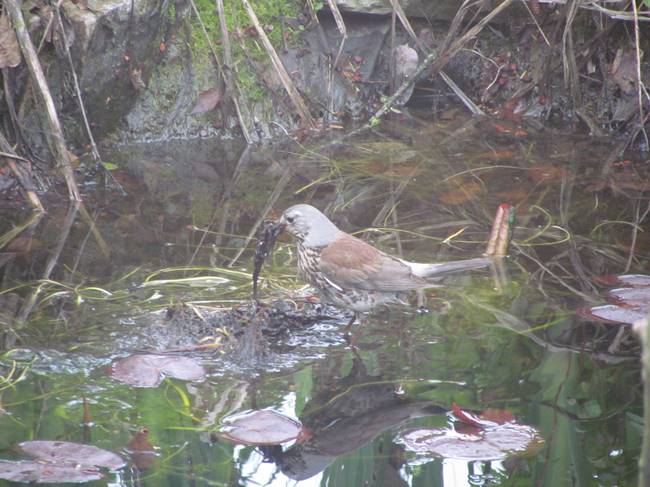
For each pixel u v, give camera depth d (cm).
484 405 810
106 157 1472
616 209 1303
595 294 1046
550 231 1230
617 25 1686
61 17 1380
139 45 1482
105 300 1003
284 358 905
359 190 1364
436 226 1238
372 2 1708
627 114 1655
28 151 1356
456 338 951
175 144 1560
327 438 756
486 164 1480
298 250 1016
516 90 1769
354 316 998
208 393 823
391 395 830
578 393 835
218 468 702
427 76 1783
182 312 966
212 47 1578
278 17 1673
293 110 1659
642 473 379
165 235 1191
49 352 886
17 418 763
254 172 1437
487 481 696
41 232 1184
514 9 1775
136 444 730
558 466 715
